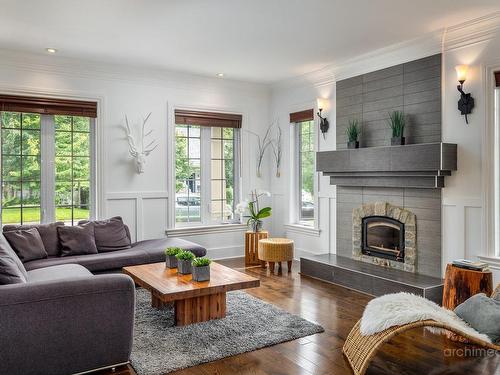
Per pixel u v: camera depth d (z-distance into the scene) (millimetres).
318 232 5828
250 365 2736
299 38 4316
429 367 2734
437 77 4238
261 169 6668
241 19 3787
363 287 4426
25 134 4992
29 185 5020
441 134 4215
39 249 4289
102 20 3820
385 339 2402
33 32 4137
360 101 5129
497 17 3666
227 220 6449
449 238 4152
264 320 3516
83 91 5188
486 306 2691
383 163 4531
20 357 2391
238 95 6406
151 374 2594
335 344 3068
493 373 2650
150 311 3760
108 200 5371
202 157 6219
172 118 5809
